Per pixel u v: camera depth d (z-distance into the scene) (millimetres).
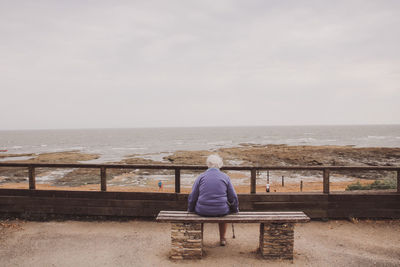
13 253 3957
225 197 3791
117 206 5301
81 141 108625
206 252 4020
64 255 3904
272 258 3777
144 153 51906
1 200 5395
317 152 45375
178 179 5246
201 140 100625
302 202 5215
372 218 5246
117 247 4176
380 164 34562
